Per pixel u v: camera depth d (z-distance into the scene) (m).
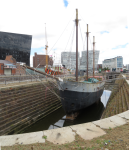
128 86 19.86
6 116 10.85
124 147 3.52
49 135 4.45
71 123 13.72
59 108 20.16
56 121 14.55
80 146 3.68
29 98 15.61
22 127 11.88
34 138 4.22
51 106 18.94
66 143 3.90
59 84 13.27
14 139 4.15
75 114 14.55
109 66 106.94
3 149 3.51
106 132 4.68
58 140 4.10
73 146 3.69
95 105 19.97
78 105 13.91
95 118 15.45
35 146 3.70
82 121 14.30
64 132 4.68
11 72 33.84
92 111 18.77
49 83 23.08
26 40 61.81
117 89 27.14
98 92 19.58
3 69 31.77
